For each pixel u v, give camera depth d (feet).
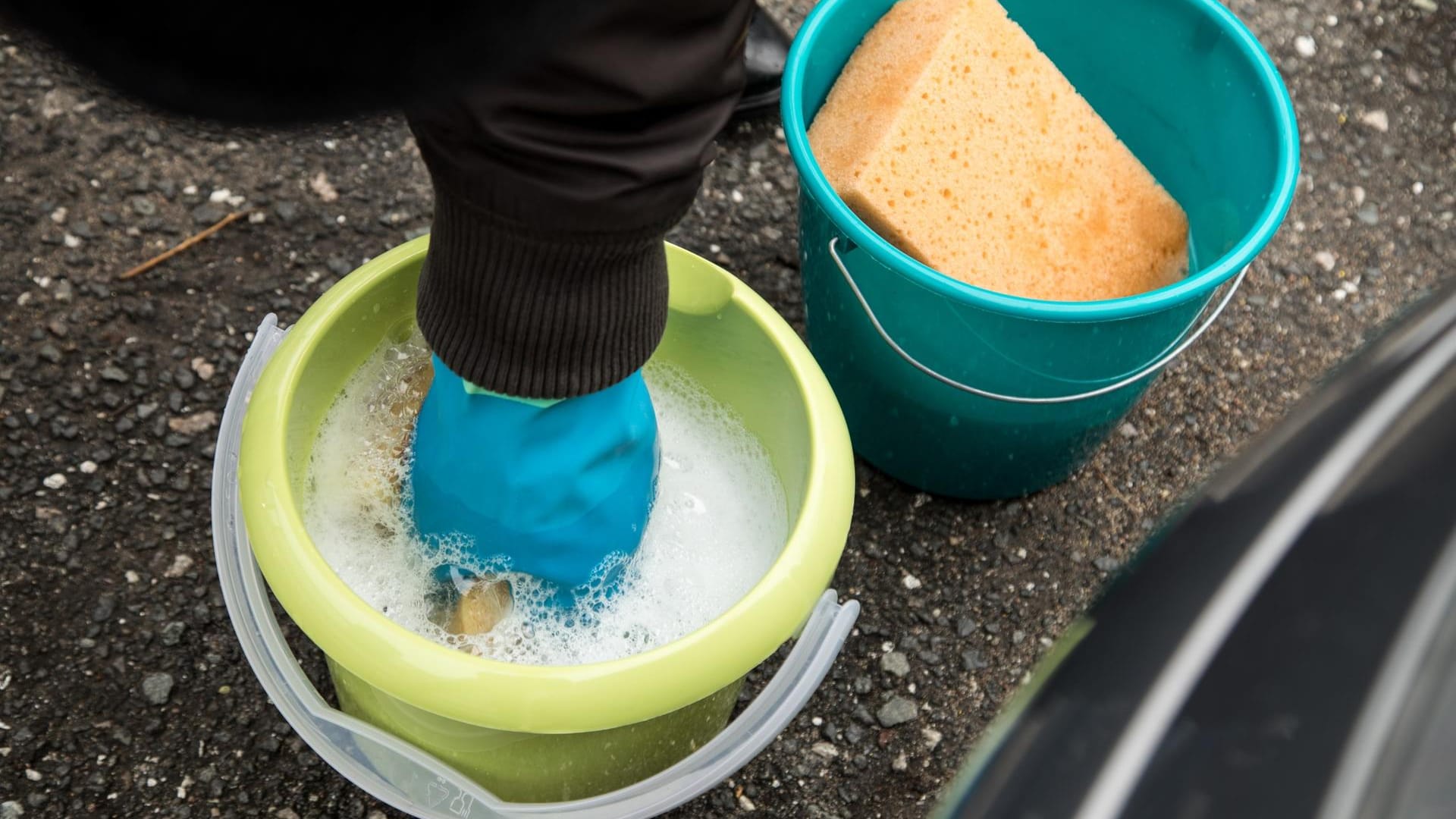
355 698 2.92
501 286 2.14
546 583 3.01
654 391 3.67
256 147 4.62
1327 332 4.61
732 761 2.69
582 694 2.38
